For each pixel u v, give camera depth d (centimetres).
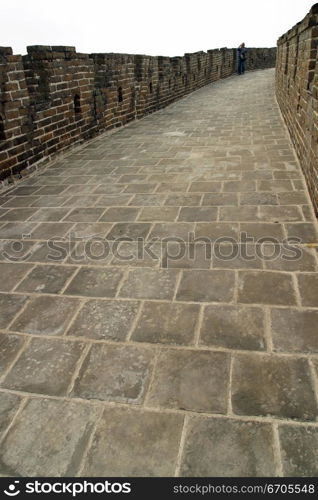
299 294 256
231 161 558
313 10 422
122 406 189
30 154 564
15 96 511
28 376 211
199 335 229
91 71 725
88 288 284
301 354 210
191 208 406
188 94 1488
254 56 2497
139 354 219
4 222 411
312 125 402
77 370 212
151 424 179
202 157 593
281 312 241
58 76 616
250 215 377
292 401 183
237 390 192
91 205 438
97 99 766
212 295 264
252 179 474
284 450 162
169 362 212
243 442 167
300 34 542
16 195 489
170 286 278
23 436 178
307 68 453
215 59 1866
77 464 165
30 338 239
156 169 550
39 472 163
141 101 1009
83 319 252
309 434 168
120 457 166
